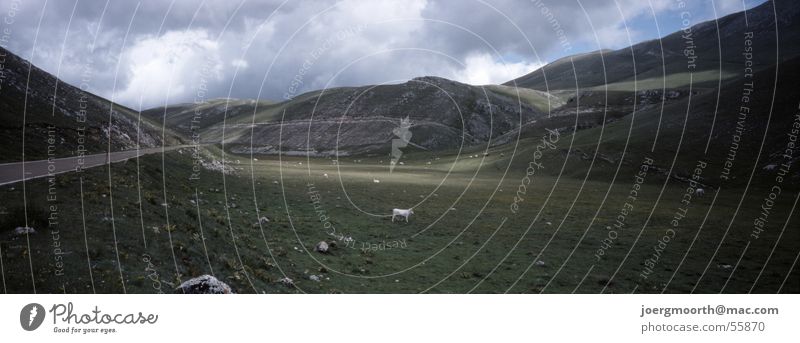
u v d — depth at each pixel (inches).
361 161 5142.7
